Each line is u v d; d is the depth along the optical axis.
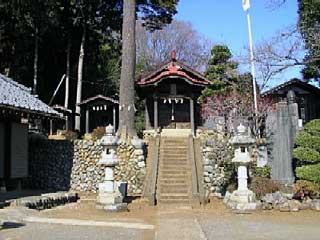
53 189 15.59
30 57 25.84
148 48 43.22
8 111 12.50
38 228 8.44
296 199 11.33
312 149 11.66
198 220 9.67
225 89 23.88
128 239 7.42
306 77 18.80
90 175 15.62
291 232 8.00
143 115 27.36
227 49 26.28
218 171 14.23
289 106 13.12
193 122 22.58
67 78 26.34
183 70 23.06
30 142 16.45
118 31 26.92
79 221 9.41
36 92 25.44
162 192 13.20
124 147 15.60
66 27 25.77
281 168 12.89
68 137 20.28
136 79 24.31
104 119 27.05
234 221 9.50
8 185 14.20
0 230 8.11
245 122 19.56
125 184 13.90
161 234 7.78
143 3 24.56
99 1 24.52
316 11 12.95
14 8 21.66
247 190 11.23
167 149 16.08
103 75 30.94
